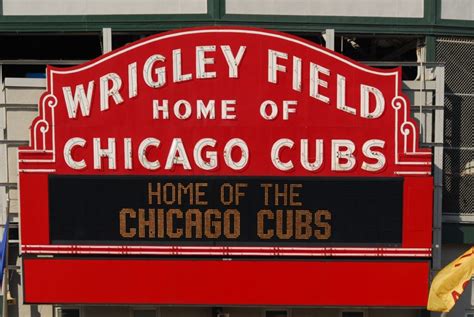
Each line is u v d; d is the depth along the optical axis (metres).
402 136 13.77
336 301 13.94
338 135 13.80
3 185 15.28
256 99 13.78
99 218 13.84
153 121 13.81
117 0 16.48
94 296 13.99
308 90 13.77
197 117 13.80
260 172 13.81
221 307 15.70
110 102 13.82
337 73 13.76
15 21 16.58
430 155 13.73
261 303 13.95
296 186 13.78
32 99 15.62
